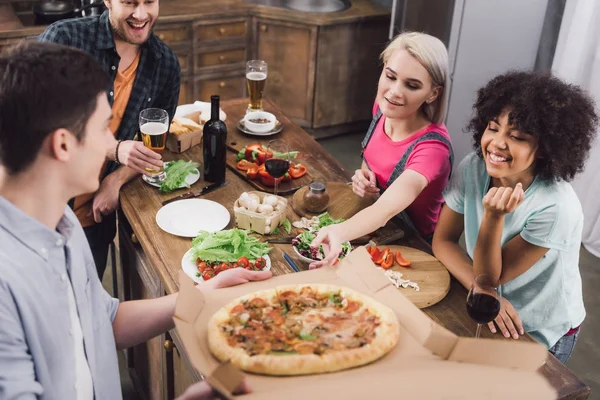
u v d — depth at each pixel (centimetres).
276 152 229
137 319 140
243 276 134
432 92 201
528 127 159
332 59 451
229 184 226
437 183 209
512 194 158
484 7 379
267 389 96
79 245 125
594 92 368
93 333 128
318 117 470
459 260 187
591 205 373
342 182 230
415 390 94
